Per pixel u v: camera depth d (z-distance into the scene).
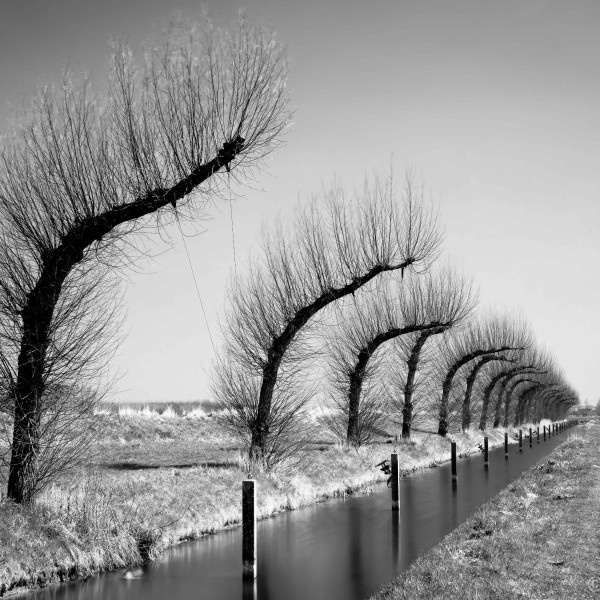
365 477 23.64
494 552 11.10
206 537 13.80
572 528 13.30
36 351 11.74
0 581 9.58
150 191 13.10
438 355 48.62
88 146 12.68
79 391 12.30
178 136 13.73
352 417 30.12
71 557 10.77
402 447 33.31
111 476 15.48
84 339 12.30
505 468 30.58
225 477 17.39
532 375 86.38
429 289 38.56
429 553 11.38
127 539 11.77
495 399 75.94
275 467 19.84
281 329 22.03
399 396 39.97
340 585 9.98
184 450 26.78
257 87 14.72
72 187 12.44
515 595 8.60
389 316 33.62
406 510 17.41
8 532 10.27
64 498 12.05
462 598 8.45
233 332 21.94
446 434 45.88
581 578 9.56
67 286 12.38
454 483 23.95
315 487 19.97
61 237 12.34
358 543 13.08
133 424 34.16
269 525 15.23
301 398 21.27
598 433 65.12
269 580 10.37
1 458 11.63
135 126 13.24
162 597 9.44
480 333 54.88
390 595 8.87
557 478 22.89
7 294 11.70
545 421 115.25
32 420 11.60
